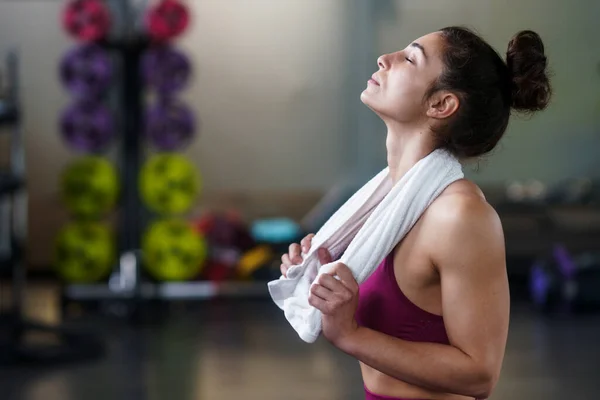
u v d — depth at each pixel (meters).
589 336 6.76
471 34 2.00
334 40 9.41
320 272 1.96
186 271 7.41
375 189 2.15
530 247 8.73
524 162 9.05
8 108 6.28
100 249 7.36
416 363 1.90
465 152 2.01
